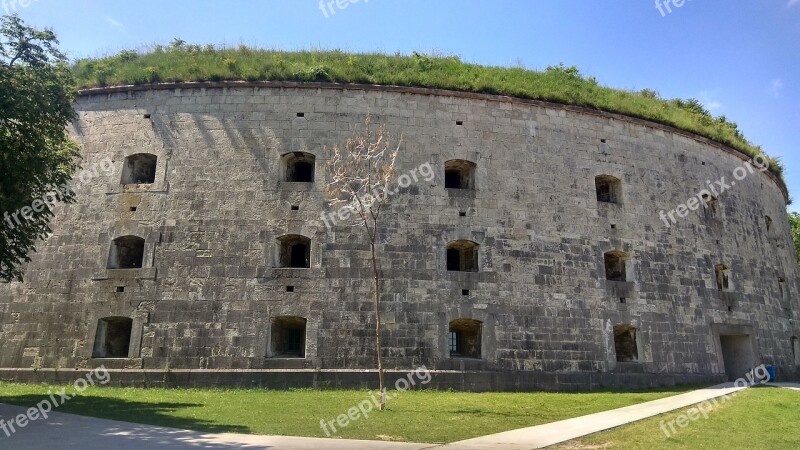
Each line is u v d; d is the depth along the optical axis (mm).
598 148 25516
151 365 20422
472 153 23781
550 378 21484
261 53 26547
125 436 11398
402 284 21609
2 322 21594
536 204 23781
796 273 32562
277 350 21344
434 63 26984
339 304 21172
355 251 21781
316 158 22766
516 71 28422
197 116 23438
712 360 24531
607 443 11883
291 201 22234
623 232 24625
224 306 21000
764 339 26891
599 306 23156
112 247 22172
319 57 26422
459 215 22875
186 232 21922
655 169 26391
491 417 14945
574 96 26062
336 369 20406
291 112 23391
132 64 25688
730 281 26844
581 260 23578
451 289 21875
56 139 17328
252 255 21594
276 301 21062
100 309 21281
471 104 24516
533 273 22828
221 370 20203
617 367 22547
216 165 22734
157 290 21250
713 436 12633
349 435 12406
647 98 31359
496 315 21969
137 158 23641
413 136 23531
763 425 13820
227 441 11117
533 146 24594
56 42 16766
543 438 12219
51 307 21594
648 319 23766
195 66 24500
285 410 15430
